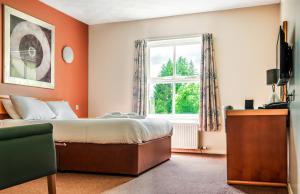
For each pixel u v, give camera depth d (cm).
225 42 548
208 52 547
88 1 500
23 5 465
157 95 612
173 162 458
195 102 584
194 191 290
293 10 274
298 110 228
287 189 300
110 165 361
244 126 321
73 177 352
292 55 283
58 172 380
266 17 523
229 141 324
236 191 291
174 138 562
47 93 518
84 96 627
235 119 324
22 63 458
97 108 632
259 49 526
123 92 617
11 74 437
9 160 220
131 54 614
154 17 595
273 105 320
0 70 421
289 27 321
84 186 309
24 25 463
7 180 218
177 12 562
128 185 313
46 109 446
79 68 611
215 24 555
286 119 313
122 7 531
